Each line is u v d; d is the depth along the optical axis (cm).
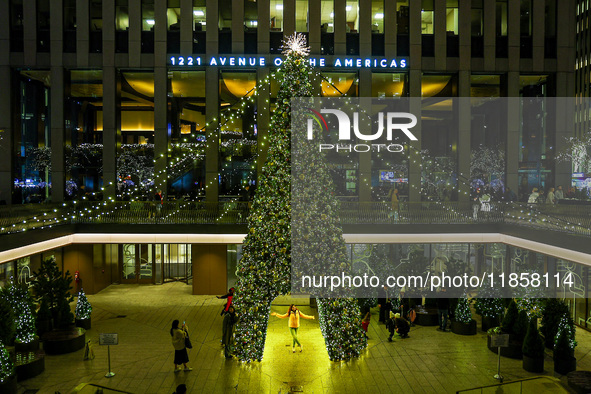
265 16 2544
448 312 1870
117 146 2553
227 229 2258
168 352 1496
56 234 2039
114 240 2234
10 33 2466
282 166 1427
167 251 2594
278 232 1408
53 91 2477
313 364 1402
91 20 2509
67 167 2566
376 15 2584
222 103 2991
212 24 2533
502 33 2611
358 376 1307
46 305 1619
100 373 1315
